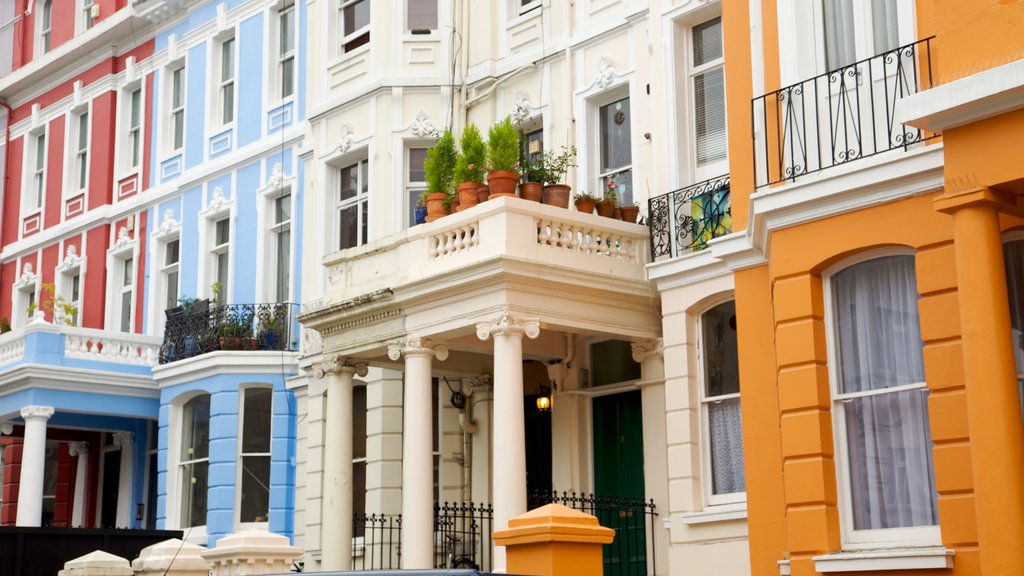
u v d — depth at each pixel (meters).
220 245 24.67
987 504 9.09
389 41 20.56
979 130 9.65
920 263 10.84
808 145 12.45
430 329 16.08
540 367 18.52
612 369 17.31
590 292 15.81
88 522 26.33
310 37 22.30
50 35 29.98
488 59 19.83
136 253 26.36
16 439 27.69
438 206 16.56
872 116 11.49
